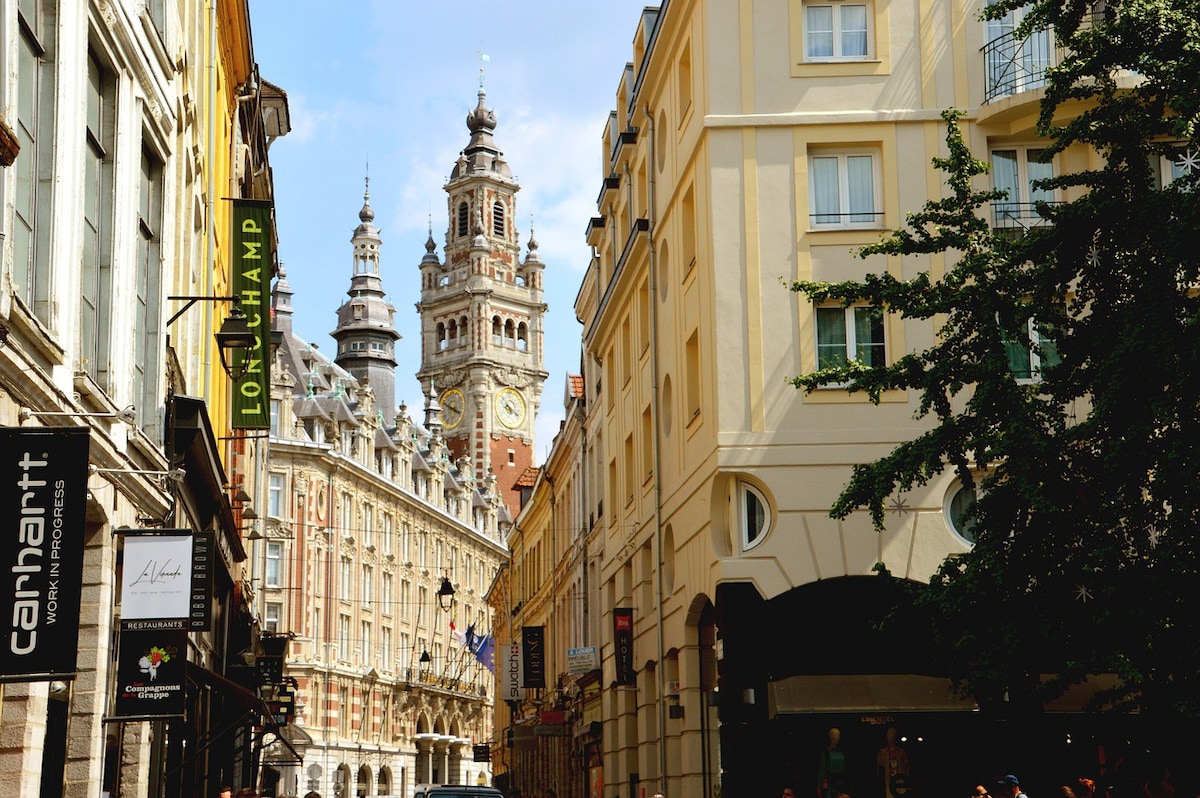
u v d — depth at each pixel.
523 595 79.19
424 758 113.31
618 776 39.53
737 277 28.48
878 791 27.72
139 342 21.69
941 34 29.05
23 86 15.26
